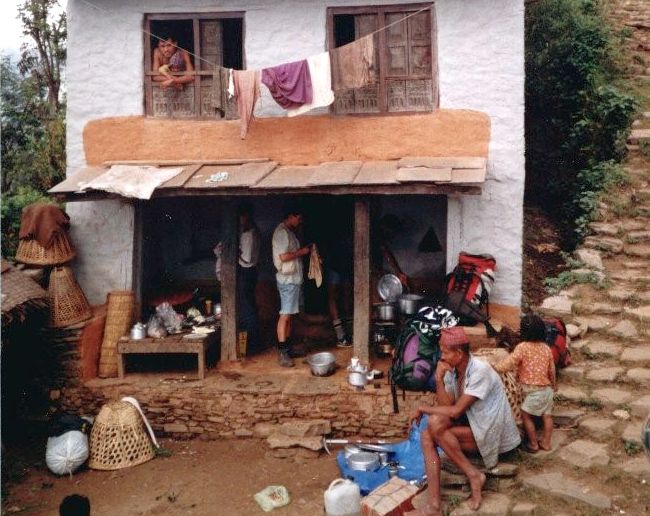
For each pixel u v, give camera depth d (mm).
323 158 8586
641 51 13609
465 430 5977
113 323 8664
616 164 10961
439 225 9547
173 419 8195
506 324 8312
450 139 8320
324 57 7855
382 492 6070
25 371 8422
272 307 9922
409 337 7652
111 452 7504
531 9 12617
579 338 8109
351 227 9516
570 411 6922
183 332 8734
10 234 10523
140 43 8711
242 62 9328
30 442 8219
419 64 8359
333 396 7867
